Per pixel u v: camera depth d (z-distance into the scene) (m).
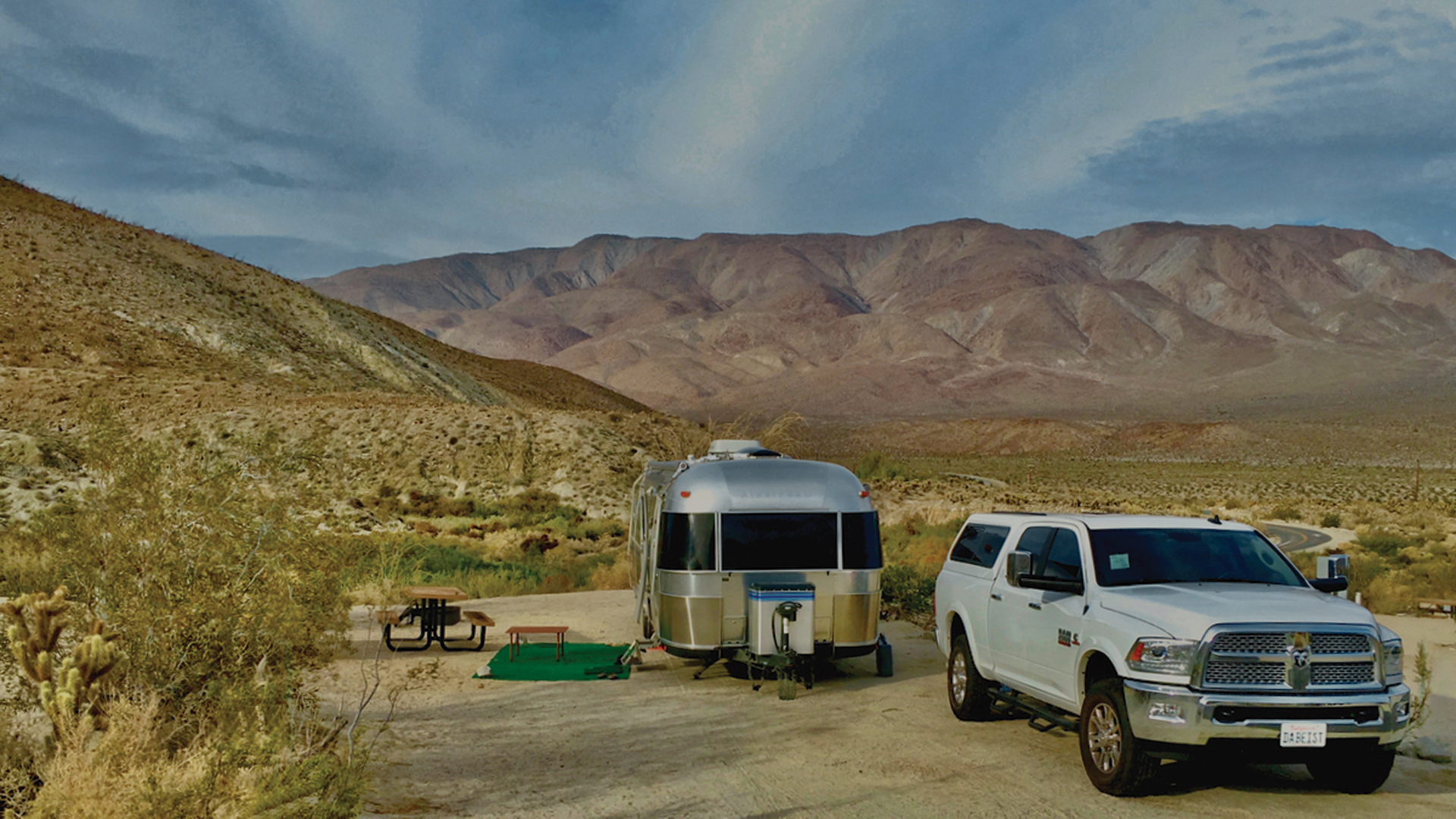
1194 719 6.25
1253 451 174.62
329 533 6.98
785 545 10.68
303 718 6.57
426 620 12.75
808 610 10.29
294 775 4.89
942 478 74.00
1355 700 6.31
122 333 56.59
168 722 5.90
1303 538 36.03
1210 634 6.34
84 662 5.66
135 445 6.70
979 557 9.16
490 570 22.53
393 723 8.49
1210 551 7.79
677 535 10.73
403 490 43.78
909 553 24.36
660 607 10.85
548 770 7.18
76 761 4.89
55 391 45.12
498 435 48.41
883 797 6.62
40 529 6.44
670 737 8.27
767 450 12.65
